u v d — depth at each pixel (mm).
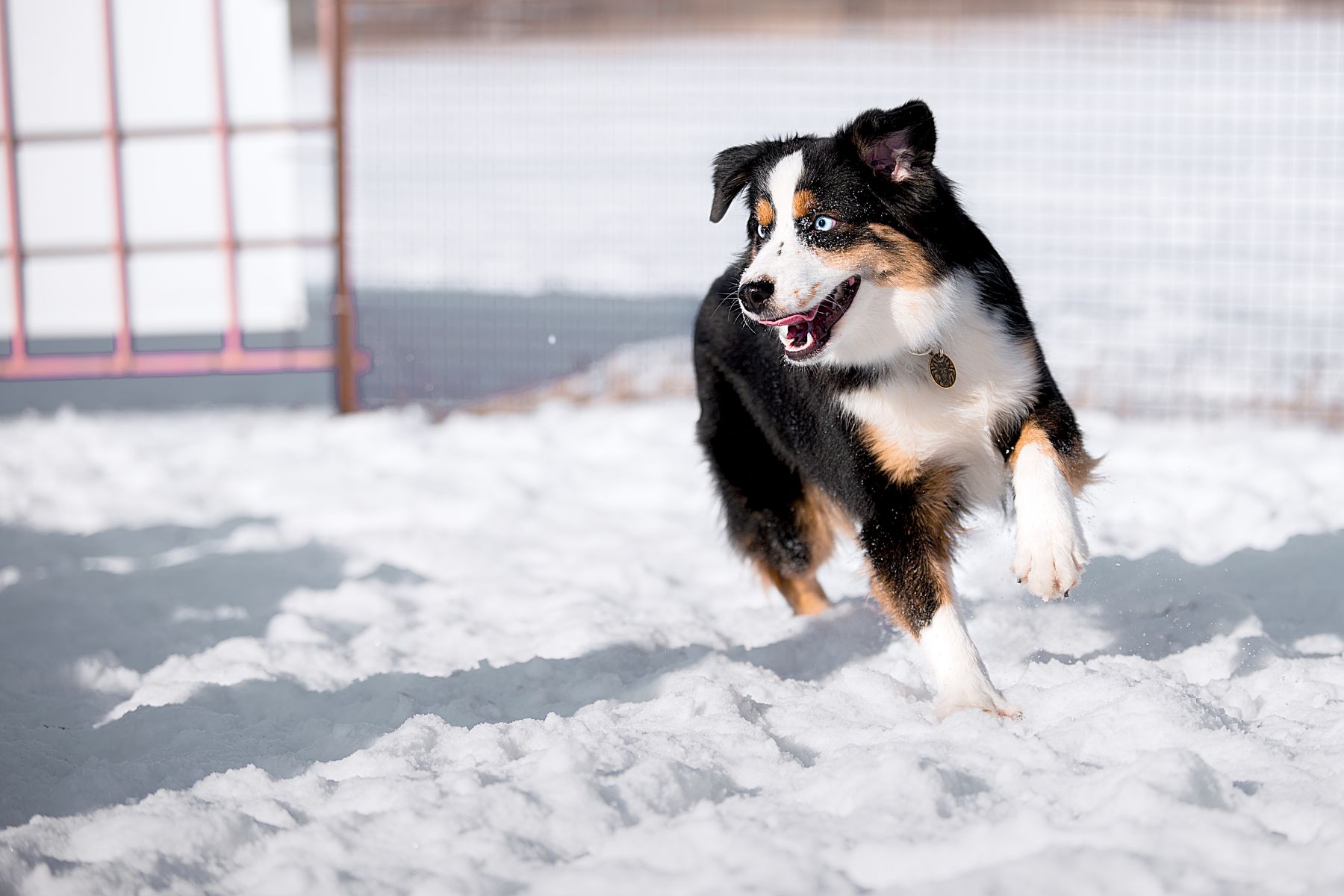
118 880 3133
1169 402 9602
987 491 4656
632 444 9273
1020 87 22172
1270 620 5109
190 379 12211
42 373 10688
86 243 12328
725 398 5582
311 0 28078
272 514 8102
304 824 3516
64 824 3484
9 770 4055
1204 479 7469
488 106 24250
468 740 3998
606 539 7191
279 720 4602
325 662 5289
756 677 4691
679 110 23016
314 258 17516
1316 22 26766
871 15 30438
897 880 2977
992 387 4449
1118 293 12758
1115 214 15883
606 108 23703
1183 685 4082
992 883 2797
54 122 11984
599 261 15172
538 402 10664
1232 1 27828
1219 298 12484
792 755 3844
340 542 7293
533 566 6797
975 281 4484
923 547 4469
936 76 23625
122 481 8906
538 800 3434
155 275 12586
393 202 18422
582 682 4766
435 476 8766
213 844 3330
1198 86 21750
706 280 14234
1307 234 14727
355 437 9891
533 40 29297
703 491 8070
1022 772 3439
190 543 7559
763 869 2961
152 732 4473
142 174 12164
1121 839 2963
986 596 5430
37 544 7465
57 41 11852
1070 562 4066
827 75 24453
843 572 6262
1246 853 2869
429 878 3061
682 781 3545
